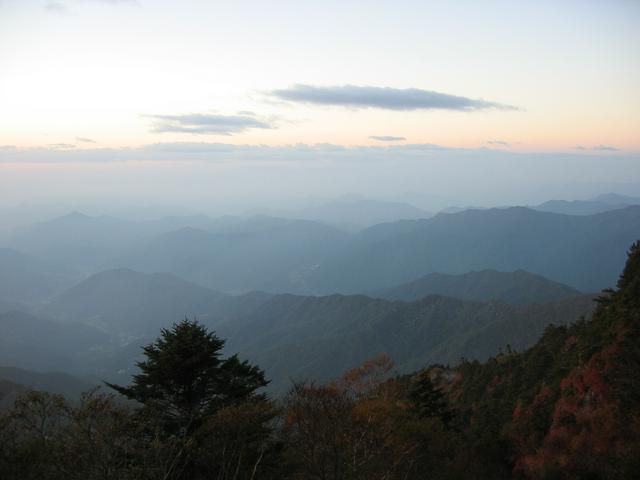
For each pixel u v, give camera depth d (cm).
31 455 1522
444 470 2431
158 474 1589
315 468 1695
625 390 2414
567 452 2464
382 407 2114
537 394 3300
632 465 2059
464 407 4631
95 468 1467
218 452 1767
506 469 2831
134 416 1769
